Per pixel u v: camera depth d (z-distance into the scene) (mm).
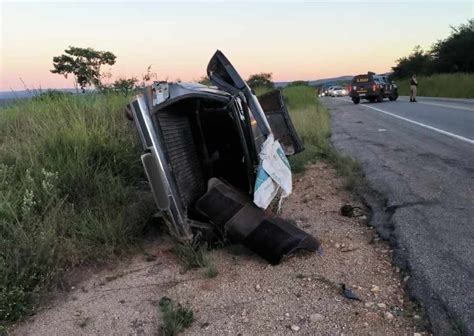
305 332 2967
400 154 8414
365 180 6562
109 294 3600
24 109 7535
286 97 26172
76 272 3957
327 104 29938
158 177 3867
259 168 4250
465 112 16547
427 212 4969
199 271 3883
